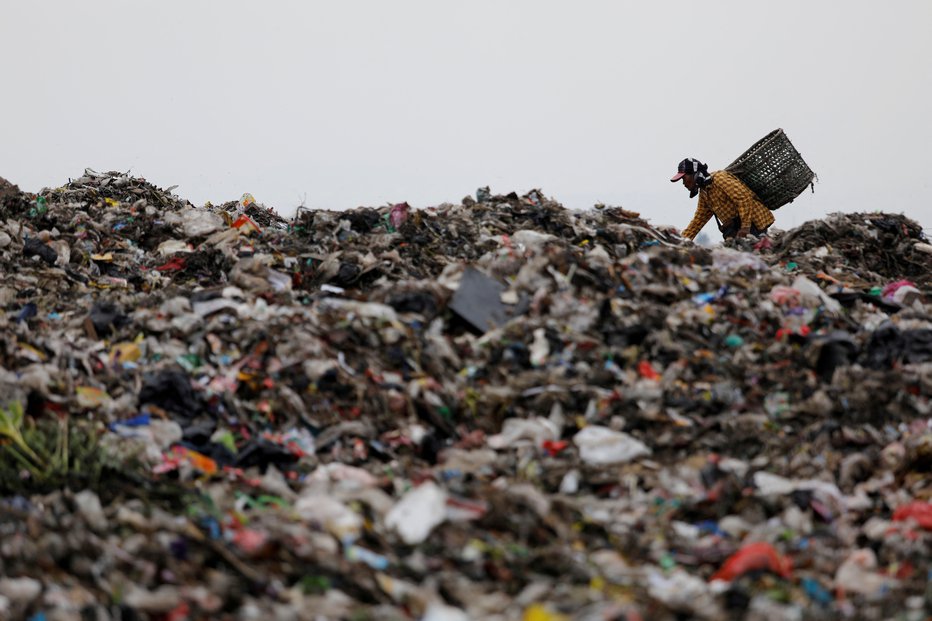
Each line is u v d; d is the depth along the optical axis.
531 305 28.69
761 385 26.61
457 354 27.02
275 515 19.59
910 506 20.84
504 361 26.67
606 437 23.59
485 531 19.12
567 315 28.36
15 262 36.41
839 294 33.12
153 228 41.94
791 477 23.05
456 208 40.72
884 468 23.36
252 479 21.97
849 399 25.61
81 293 33.69
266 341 26.52
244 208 49.88
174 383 24.83
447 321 28.41
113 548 17.50
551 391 25.12
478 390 25.69
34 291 33.41
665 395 25.75
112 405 24.52
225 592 16.34
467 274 29.53
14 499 19.27
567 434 24.52
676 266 32.66
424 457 23.58
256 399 25.11
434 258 35.00
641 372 26.61
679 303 29.92
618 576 18.02
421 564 17.77
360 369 26.03
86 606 15.75
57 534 17.61
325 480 21.80
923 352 27.89
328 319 27.67
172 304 28.67
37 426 22.36
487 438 24.12
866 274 40.12
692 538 20.30
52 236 39.62
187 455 22.62
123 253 39.44
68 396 24.39
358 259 33.81
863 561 19.16
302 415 24.53
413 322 27.88
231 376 25.61
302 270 33.88
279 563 17.42
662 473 22.62
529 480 22.33
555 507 20.42
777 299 30.56
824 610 16.97
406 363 26.34
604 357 26.89
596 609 15.99
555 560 18.20
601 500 21.80
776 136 47.22
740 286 31.47
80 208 44.34
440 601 16.53
